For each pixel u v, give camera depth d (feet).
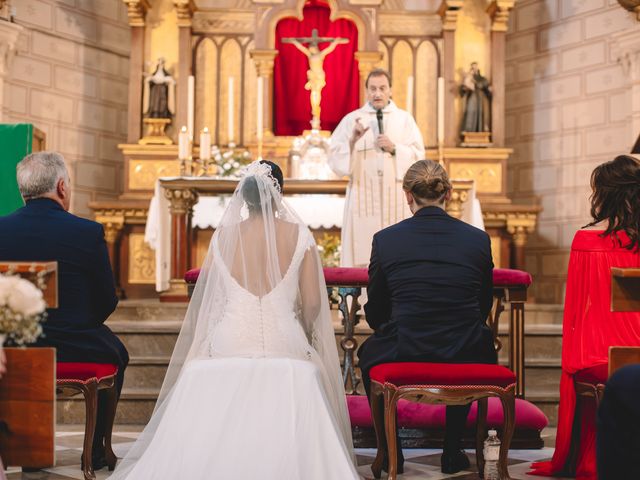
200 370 10.07
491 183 32.19
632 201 11.82
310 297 10.89
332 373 11.03
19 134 18.52
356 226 19.61
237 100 33.14
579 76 31.78
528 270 33.14
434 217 11.87
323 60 32.99
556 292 32.27
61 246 11.82
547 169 32.81
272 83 32.76
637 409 6.59
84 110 32.65
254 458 9.51
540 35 33.19
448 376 11.05
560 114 32.42
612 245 11.91
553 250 32.45
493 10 32.50
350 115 19.72
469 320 11.51
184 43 32.63
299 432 9.70
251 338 10.46
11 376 9.15
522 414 15.33
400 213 19.52
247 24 33.35
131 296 31.30
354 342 15.93
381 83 18.35
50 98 31.48
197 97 33.17
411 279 11.50
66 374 11.54
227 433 9.67
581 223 31.53
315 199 28.02
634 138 29.07
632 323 11.80
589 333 11.91
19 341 8.91
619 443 6.66
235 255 10.73
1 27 28.71
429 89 33.35
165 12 33.12
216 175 28.63
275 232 10.91
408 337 11.39
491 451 12.35
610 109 30.66
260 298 10.60
